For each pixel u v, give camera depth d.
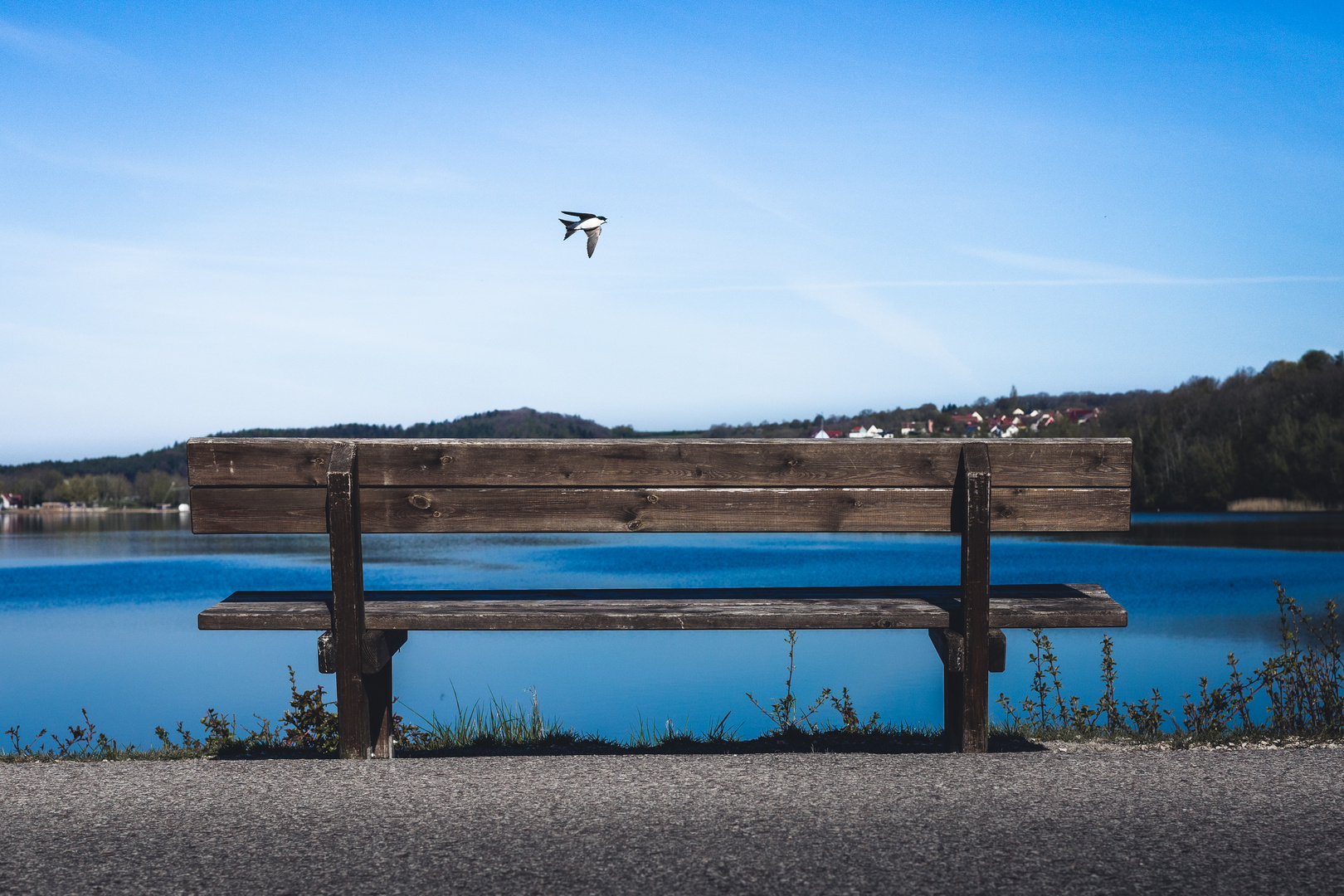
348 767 3.09
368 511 3.33
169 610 33.12
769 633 18.58
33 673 18.53
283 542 83.69
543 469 3.33
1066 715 5.18
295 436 3.31
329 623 3.29
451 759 3.18
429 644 18.09
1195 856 2.29
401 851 2.36
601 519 3.36
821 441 3.33
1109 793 2.75
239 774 3.01
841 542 76.12
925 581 37.78
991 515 3.30
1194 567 44.47
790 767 3.03
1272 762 3.07
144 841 2.44
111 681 16.92
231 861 2.31
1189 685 13.28
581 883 2.17
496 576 41.91
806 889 2.12
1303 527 71.12
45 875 2.24
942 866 2.24
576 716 10.63
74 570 54.81
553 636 18.89
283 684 16.05
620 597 3.67
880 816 2.57
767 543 75.25
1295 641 4.71
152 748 4.44
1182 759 3.11
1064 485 3.33
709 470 3.34
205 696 15.02
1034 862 2.26
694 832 2.46
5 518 155.75
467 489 3.34
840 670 13.88
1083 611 3.26
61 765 3.14
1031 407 163.50
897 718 10.10
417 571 45.78
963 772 2.96
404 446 3.31
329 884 2.17
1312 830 2.46
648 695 12.02
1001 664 3.22
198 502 3.33
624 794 2.77
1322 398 86.56
